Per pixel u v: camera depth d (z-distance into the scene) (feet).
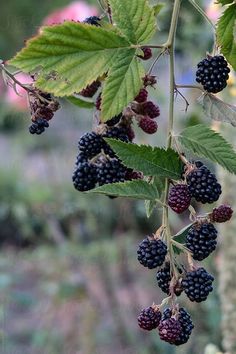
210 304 16.08
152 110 6.31
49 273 23.04
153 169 5.60
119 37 5.46
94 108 6.93
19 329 23.02
